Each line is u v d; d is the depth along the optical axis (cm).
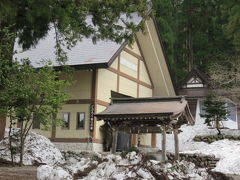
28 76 1077
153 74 2397
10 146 1097
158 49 2239
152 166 688
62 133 1892
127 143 2012
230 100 2689
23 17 1123
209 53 3981
